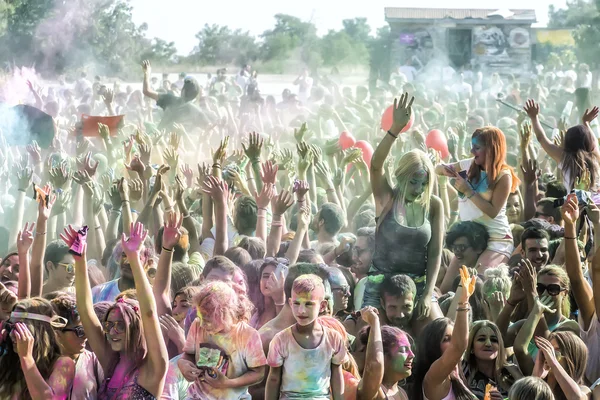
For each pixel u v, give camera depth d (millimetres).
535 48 41000
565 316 7062
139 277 5078
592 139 8609
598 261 6461
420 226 6984
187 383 5617
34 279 6281
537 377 5449
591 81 33531
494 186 7809
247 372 5340
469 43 40094
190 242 7859
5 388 5156
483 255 7832
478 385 6137
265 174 7805
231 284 5762
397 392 5773
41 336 5109
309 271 5906
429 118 19797
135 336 5105
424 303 6879
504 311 6617
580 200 7535
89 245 8242
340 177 9953
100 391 5137
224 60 57688
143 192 8977
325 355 5406
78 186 8977
